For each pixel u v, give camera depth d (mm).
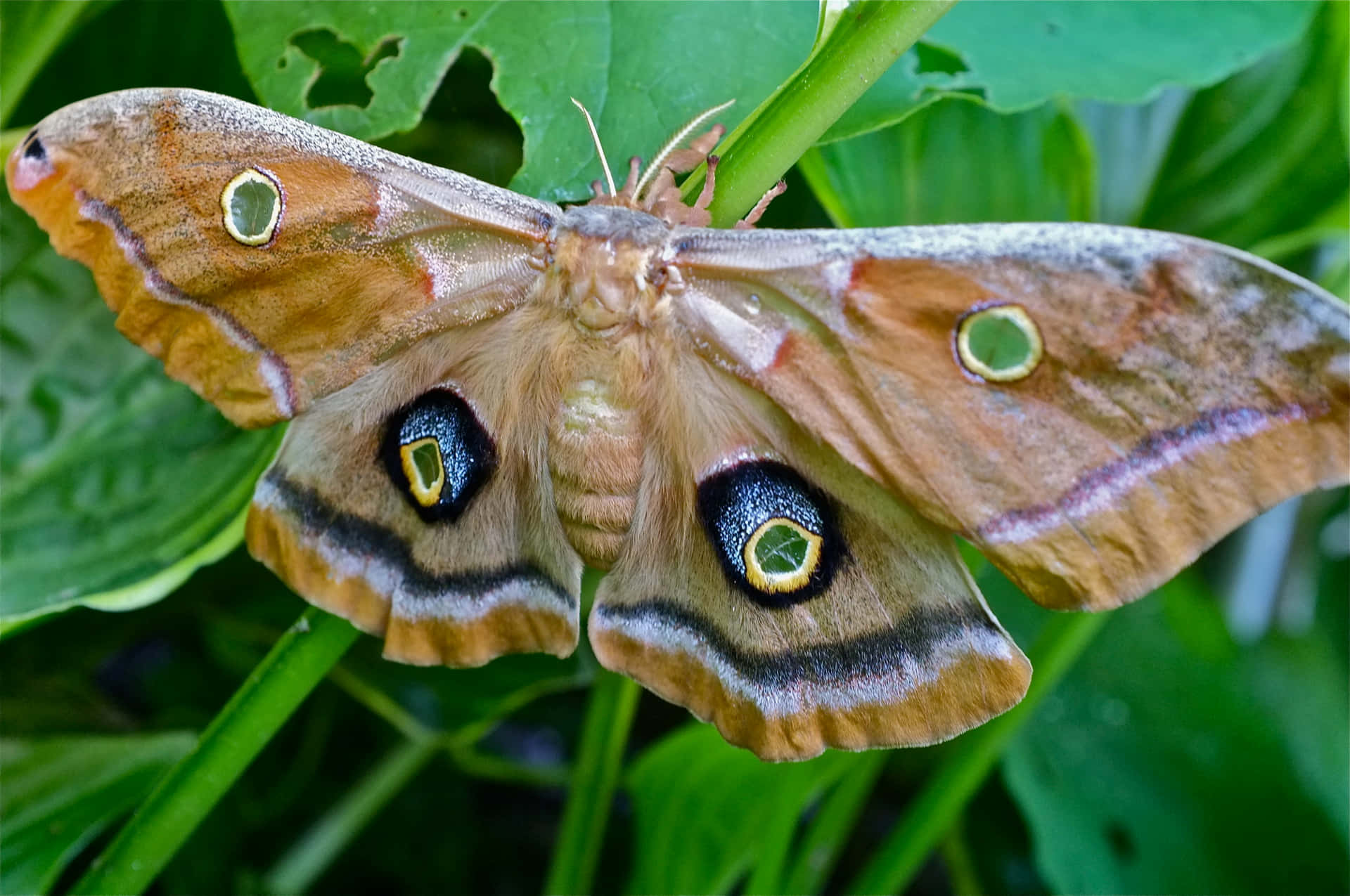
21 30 546
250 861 621
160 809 514
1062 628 565
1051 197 552
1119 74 530
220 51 566
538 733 734
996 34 532
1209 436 481
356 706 645
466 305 511
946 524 494
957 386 492
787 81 505
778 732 504
